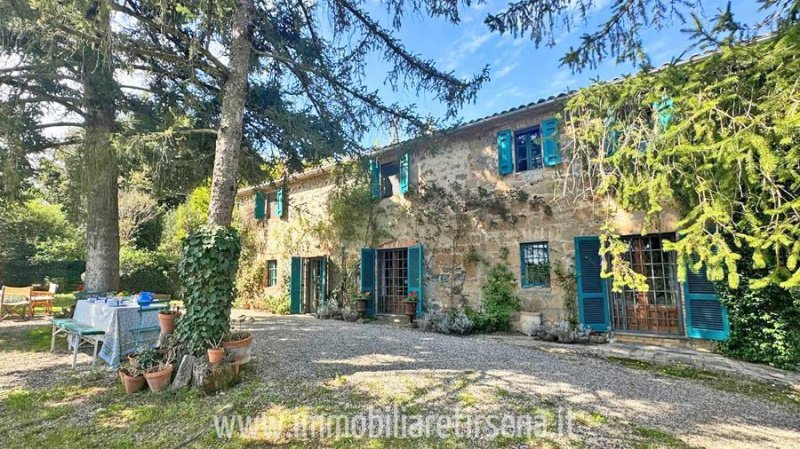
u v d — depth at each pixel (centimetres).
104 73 573
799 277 259
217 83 650
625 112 428
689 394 402
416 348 592
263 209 1367
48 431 304
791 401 391
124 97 673
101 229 727
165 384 390
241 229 1430
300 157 804
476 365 488
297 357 519
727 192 318
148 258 1555
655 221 650
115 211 752
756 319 545
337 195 977
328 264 1133
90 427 310
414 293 912
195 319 411
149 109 707
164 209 1809
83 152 574
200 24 480
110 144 547
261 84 697
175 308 540
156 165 592
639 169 415
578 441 287
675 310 661
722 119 330
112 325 469
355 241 1079
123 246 1596
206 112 688
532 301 771
